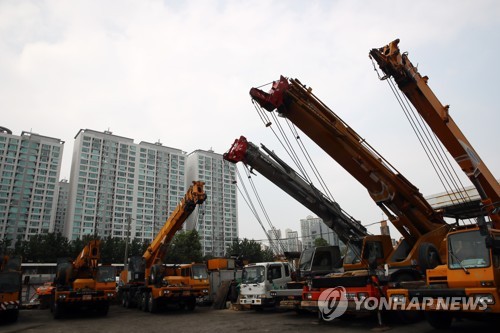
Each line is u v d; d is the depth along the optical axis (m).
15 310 16.44
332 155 13.10
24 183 89.50
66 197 110.50
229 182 119.75
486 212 11.92
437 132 12.04
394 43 11.66
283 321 13.27
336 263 16.19
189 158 118.69
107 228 94.62
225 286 21.20
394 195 12.88
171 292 18.86
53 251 56.88
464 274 8.13
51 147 95.31
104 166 97.94
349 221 15.45
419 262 11.53
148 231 101.19
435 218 13.73
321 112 12.84
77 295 18.30
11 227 85.81
